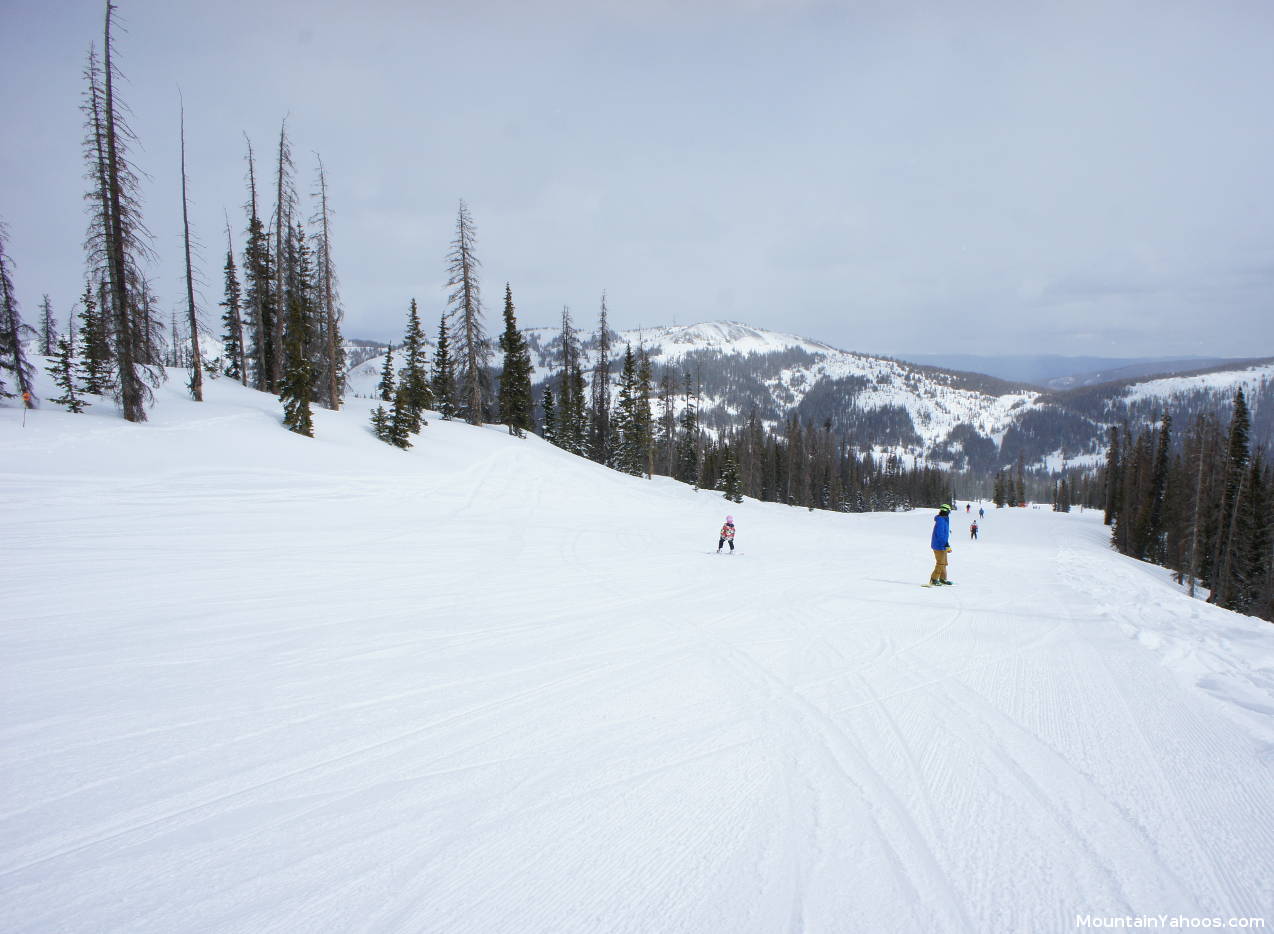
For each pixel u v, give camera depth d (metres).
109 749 4.21
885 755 4.26
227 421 25.67
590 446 60.12
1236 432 37.28
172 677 5.66
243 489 19.88
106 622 7.43
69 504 15.60
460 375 42.34
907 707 5.18
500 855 3.09
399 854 3.10
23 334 25.52
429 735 4.52
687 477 71.44
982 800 3.65
